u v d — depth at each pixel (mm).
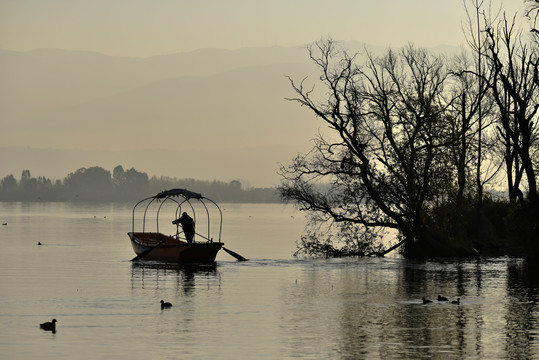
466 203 187750
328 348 69312
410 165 166000
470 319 83812
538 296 102812
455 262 159250
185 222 158125
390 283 118875
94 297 101562
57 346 69750
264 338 73562
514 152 183625
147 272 136375
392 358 65438
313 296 103250
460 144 176875
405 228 169125
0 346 69688
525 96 172125
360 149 167250
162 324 80812
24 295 103375
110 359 64875
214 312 89000
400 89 170375
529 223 166125
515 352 67688
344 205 171875
